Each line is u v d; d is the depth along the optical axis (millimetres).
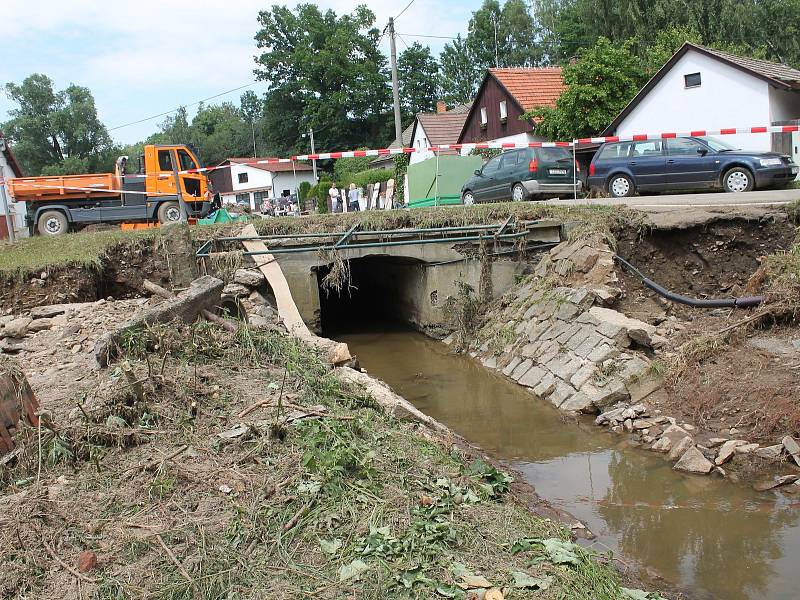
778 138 20359
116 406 5867
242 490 4922
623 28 35625
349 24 52188
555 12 51188
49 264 12000
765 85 20078
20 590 3891
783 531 5789
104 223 18438
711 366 8555
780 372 7938
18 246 13984
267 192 49062
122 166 18750
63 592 3889
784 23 36500
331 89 51562
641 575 5215
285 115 52750
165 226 13328
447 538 4602
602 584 4438
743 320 8969
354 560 4223
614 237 11773
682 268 11258
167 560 4172
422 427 7645
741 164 14203
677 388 8539
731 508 6262
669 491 6699
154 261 13164
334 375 8211
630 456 7617
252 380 7230
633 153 15969
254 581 4027
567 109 25625
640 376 8828
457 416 9406
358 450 5641
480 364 12070
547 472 7352
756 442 7246
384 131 52406
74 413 5840
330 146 51281
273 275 12914
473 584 4078
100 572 4059
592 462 7543
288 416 6094
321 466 5145
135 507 4723
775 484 6559
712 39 33844
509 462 7695
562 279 11727
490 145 15375
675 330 9742
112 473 5176
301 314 13602
